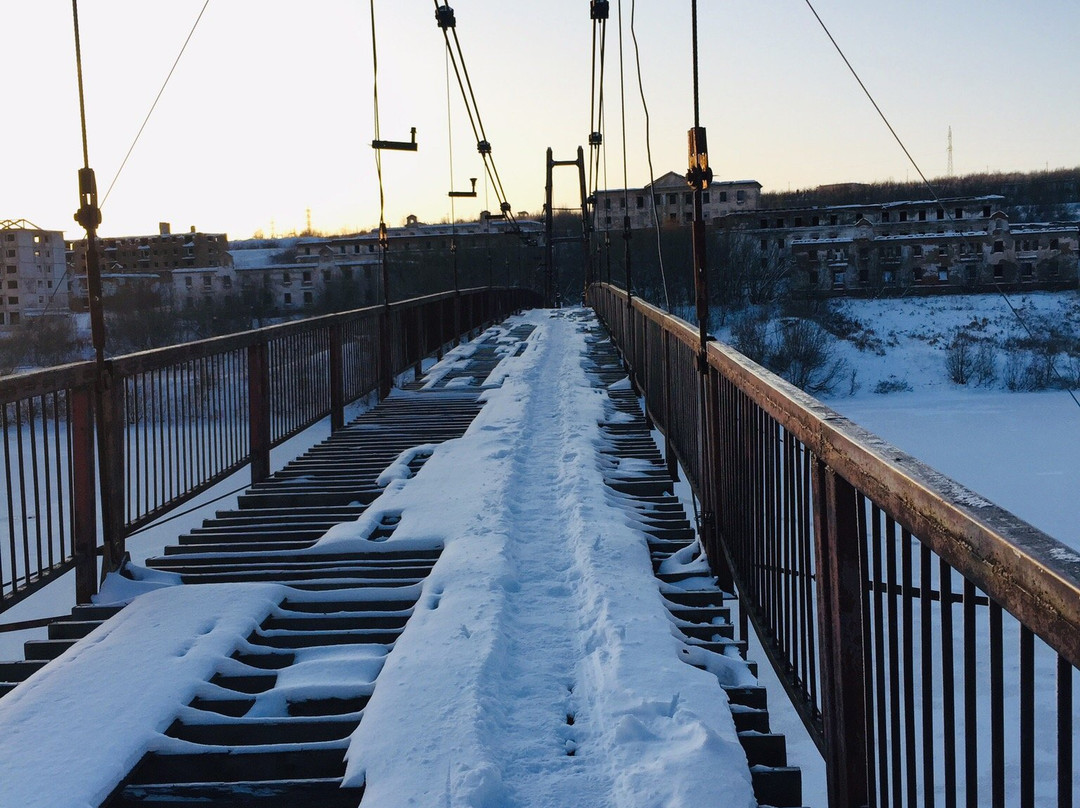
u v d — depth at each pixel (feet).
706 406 13.20
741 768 6.67
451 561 11.51
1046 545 3.36
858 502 5.96
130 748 7.14
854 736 6.09
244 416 17.72
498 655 8.61
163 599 10.77
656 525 14.35
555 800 6.40
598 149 54.75
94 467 11.85
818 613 6.76
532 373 32.60
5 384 9.73
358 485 17.70
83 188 12.10
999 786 3.66
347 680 8.80
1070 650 2.97
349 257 237.04
